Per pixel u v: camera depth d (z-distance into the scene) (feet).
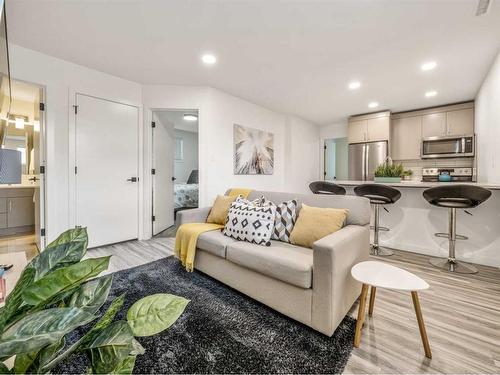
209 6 6.13
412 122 15.17
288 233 6.57
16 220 12.48
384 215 10.31
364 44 7.83
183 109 11.50
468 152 12.85
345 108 15.08
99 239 10.18
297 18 6.57
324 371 3.77
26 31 7.22
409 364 3.92
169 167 13.62
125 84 10.78
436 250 9.14
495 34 7.23
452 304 5.77
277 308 5.17
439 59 8.77
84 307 1.52
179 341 4.41
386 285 4.02
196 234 7.04
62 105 9.02
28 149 13.61
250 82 11.03
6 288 3.09
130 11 6.32
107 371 1.41
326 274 4.36
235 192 8.98
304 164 18.12
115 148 10.56
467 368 3.86
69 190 9.29
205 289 6.46
